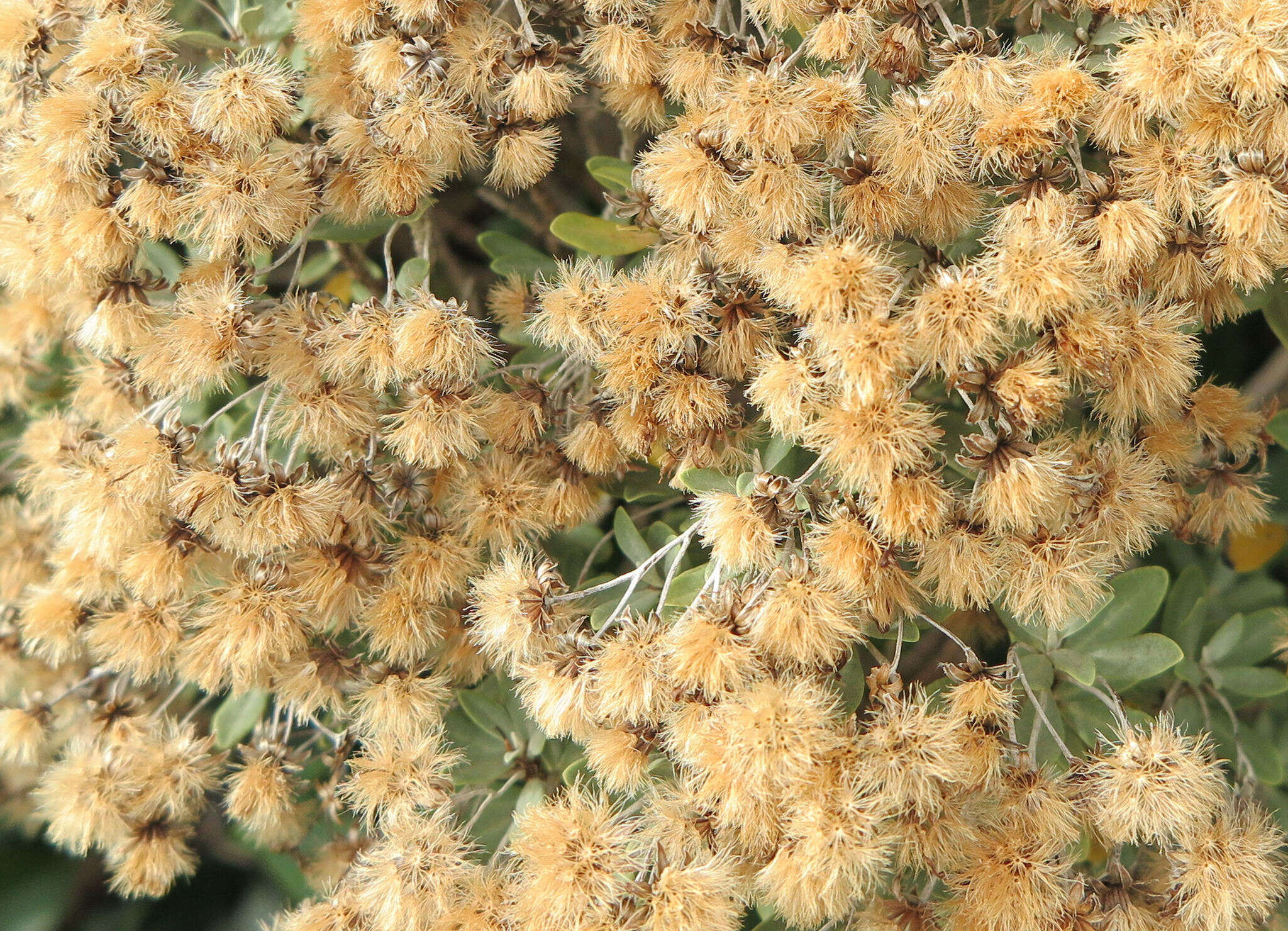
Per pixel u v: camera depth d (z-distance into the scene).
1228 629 0.50
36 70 0.48
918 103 0.45
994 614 0.49
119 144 0.46
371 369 0.47
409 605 0.47
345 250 0.50
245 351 0.47
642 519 0.50
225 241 0.46
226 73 0.46
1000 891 0.45
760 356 0.46
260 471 0.46
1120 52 0.46
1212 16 0.45
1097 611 0.48
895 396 0.45
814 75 0.46
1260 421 0.48
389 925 0.46
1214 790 0.46
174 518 0.47
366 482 0.47
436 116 0.46
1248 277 0.46
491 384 0.49
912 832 0.45
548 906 0.45
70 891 0.55
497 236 0.50
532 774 0.49
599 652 0.46
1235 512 0.48
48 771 0.50
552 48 0.47
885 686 0.45
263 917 0.54
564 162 0.52
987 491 0.45
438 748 0.48
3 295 0.51
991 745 0.45
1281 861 0.48
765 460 0.47
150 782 0.49
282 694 0.48
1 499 0.52
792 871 0.45
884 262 0.45
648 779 0.46
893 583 0.45
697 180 0.46
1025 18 0.48
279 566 0.47
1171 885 0.46
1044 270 0.45
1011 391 0.45
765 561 0.45
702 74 0.47
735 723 0.44
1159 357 0.46
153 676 0.50
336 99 0.48
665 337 0.46
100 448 0.48
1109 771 0.46
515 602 0.46
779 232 0.46
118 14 0.47
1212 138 0.45
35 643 0.49
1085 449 0.47
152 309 0.47
